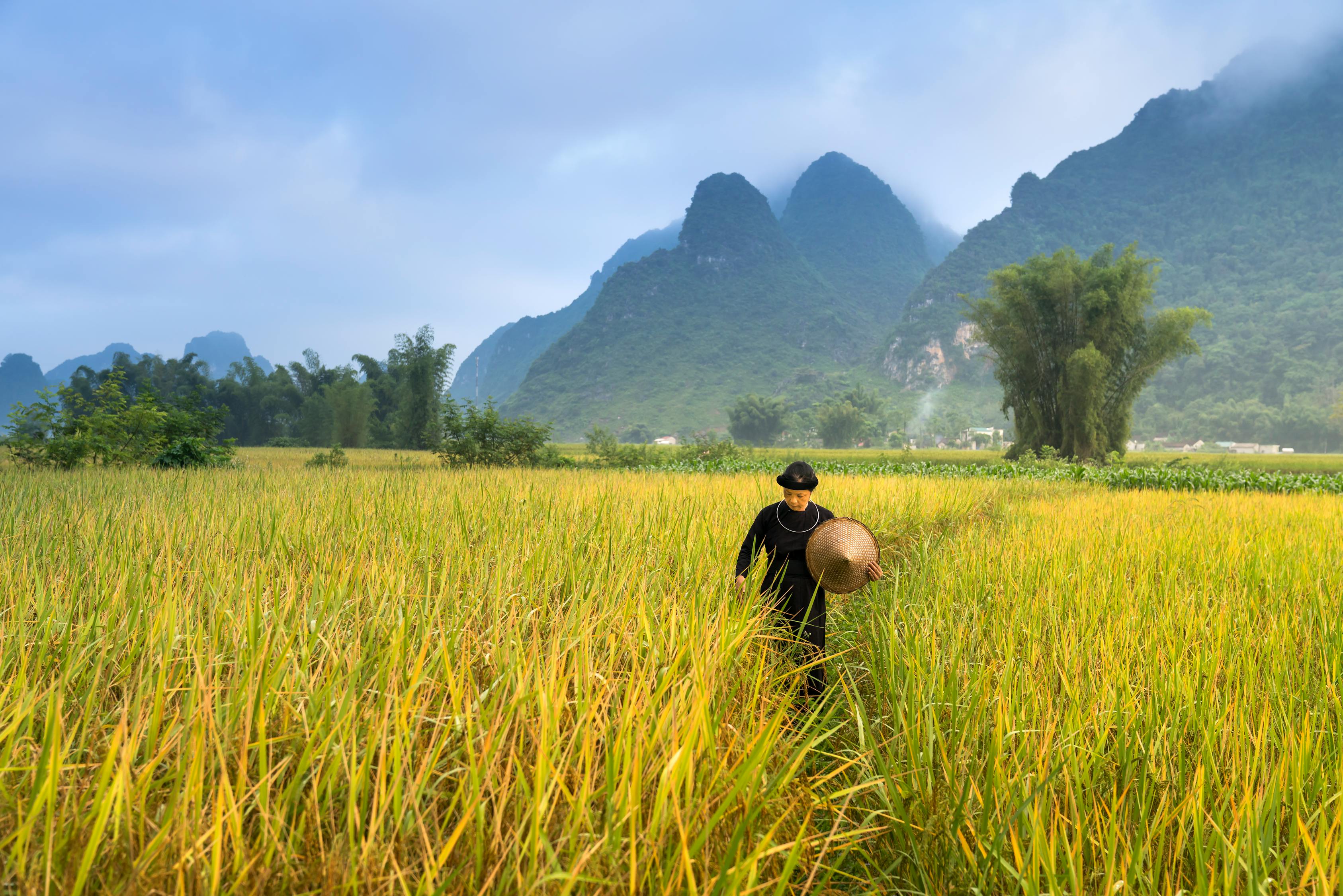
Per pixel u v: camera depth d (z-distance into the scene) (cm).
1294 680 385
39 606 329
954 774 265
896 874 264
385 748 201
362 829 186
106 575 391
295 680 253
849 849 249
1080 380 5925
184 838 175
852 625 535
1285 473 3428
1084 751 282
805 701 385
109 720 241
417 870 190
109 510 680
